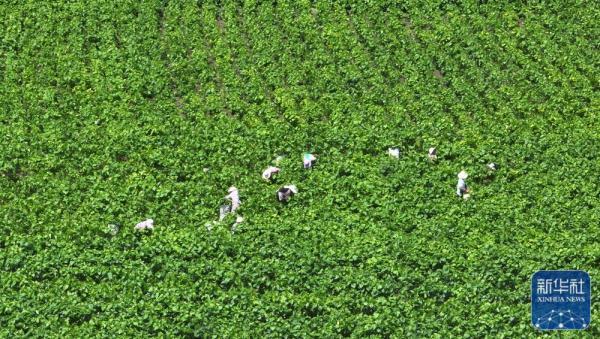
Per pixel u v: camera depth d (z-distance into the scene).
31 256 58.47
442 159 67.75
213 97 72.88
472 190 64.62
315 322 54.31
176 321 54.66
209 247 59.09
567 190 64.19
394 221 61.50
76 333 53.53
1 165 66.38
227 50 78.06
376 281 56.41
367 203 63.16
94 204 62.84
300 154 67.50
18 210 62.09
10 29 80.19
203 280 57.00
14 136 68.44
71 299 55.44
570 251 58.31
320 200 63.59
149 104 72.31
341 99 72.94
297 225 60.94
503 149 68.19
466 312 54.75
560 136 69.00
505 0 84.69
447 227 60.62
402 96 73.19
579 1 84.56
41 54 77.38
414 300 55.47
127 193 63.88
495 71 76.06
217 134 69.06
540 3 84.56
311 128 69.56
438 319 54.28
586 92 74.12
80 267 58.00
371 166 66.44
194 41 79.38
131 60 76.44
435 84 74.88
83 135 68.62
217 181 65.50
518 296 55.75
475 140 68.88
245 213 62.53
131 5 83.50
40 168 66.44
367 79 75.25
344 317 54.38
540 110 72.25
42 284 56.88
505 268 57.56
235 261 58.53
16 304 55.03
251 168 67.00
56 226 60.78
